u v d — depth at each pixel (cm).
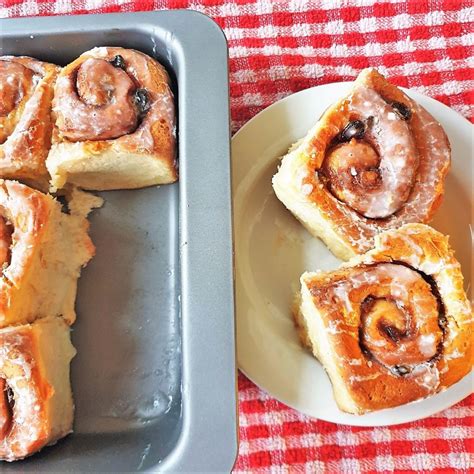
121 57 51
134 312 52
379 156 50
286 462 52
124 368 51
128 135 50
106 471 46
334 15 57
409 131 50
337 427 52
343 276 49
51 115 51
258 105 56
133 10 57
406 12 57
